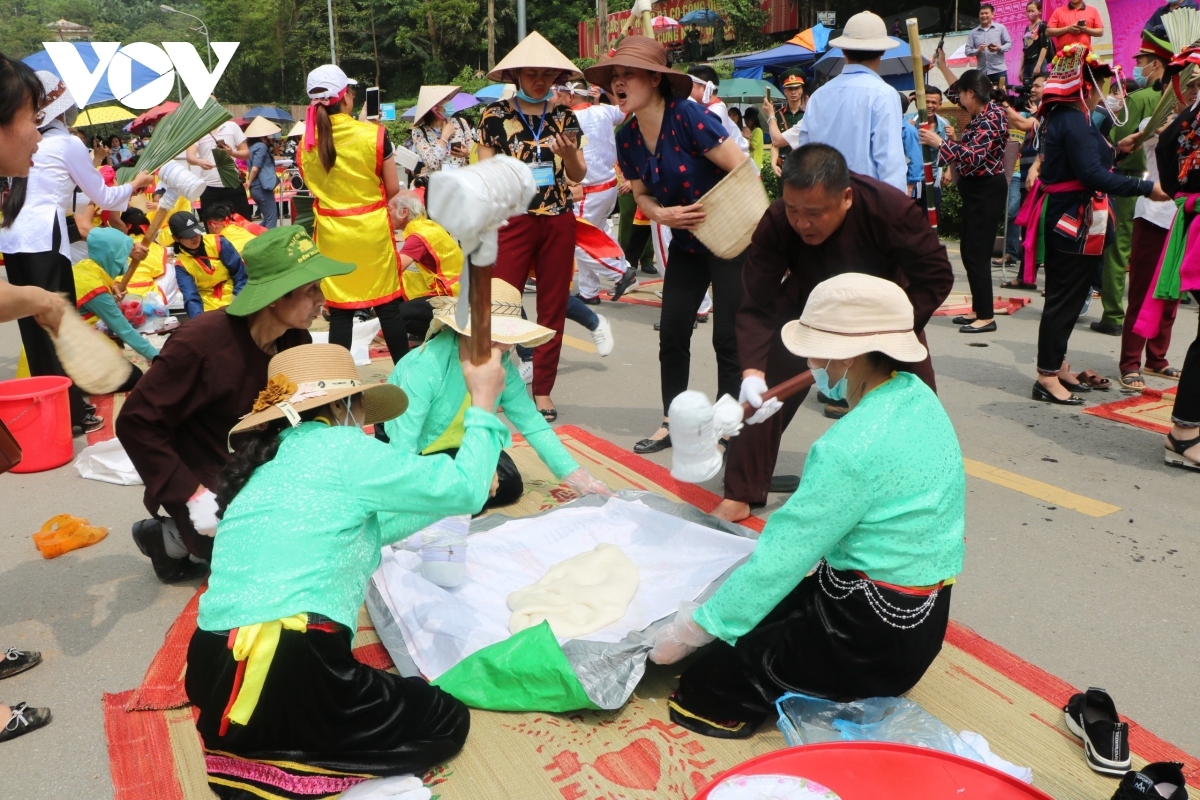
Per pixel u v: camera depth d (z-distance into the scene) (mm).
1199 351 4344
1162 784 2117
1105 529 3891
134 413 3006
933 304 3316
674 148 4188
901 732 2424
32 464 4828
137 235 7824
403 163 9305
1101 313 7504
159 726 2707
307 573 2180
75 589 3588
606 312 8406
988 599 3354
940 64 8930
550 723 2639
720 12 26234
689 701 2584
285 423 2344
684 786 2393
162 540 3480
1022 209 5426
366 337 6895
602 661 2674
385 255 5062
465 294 2156
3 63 2662
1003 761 2346
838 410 5387
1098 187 4828
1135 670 2910
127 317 7551
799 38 18266
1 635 3260
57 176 5039
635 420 5438
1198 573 3510
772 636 2473
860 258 3340
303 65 54656
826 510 2201
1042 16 12648
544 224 5004
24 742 2680
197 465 3248
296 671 2172
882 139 4613
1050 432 5031
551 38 44719
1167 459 4543
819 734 2457
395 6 50125
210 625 2209
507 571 3398
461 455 2305
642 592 3211
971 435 5008
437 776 2443
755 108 10516
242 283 6758
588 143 7566
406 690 2408
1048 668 2926
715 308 4406
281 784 2283
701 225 4152
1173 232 4531
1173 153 4496
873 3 22781
